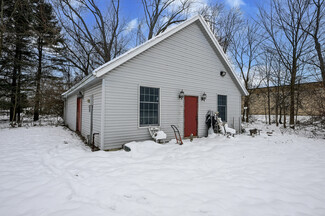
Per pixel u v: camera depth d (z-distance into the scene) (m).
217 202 2.26
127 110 5.51
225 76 8.70
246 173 3.37
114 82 5.26
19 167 3.53
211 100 8.02
